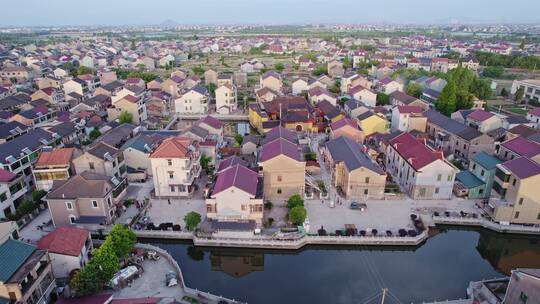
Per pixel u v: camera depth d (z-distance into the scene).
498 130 92.69
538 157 66.50
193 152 72.38
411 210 66.25
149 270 50.78
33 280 40.75
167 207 67.06
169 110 135.75
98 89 141.50
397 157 78.38
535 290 38.44
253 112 116.69
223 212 59.03
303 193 69.25
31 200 65.94
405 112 104.38
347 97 141.88
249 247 57.84
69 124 98.25
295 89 158.62
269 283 51.97
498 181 64.44
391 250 58.78
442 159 67.38
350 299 48.44
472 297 46.19
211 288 50.84
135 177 76.69
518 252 61.94
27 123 104.00
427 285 51.16
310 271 54.50
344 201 68.88
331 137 96.50
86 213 59.75
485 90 142.00
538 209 60.31
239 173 62.59
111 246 47.62
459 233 63.94
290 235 58.38
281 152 67.31
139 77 178.88
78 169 70.06
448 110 117.88
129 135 94.31
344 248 58.72
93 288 42.66
